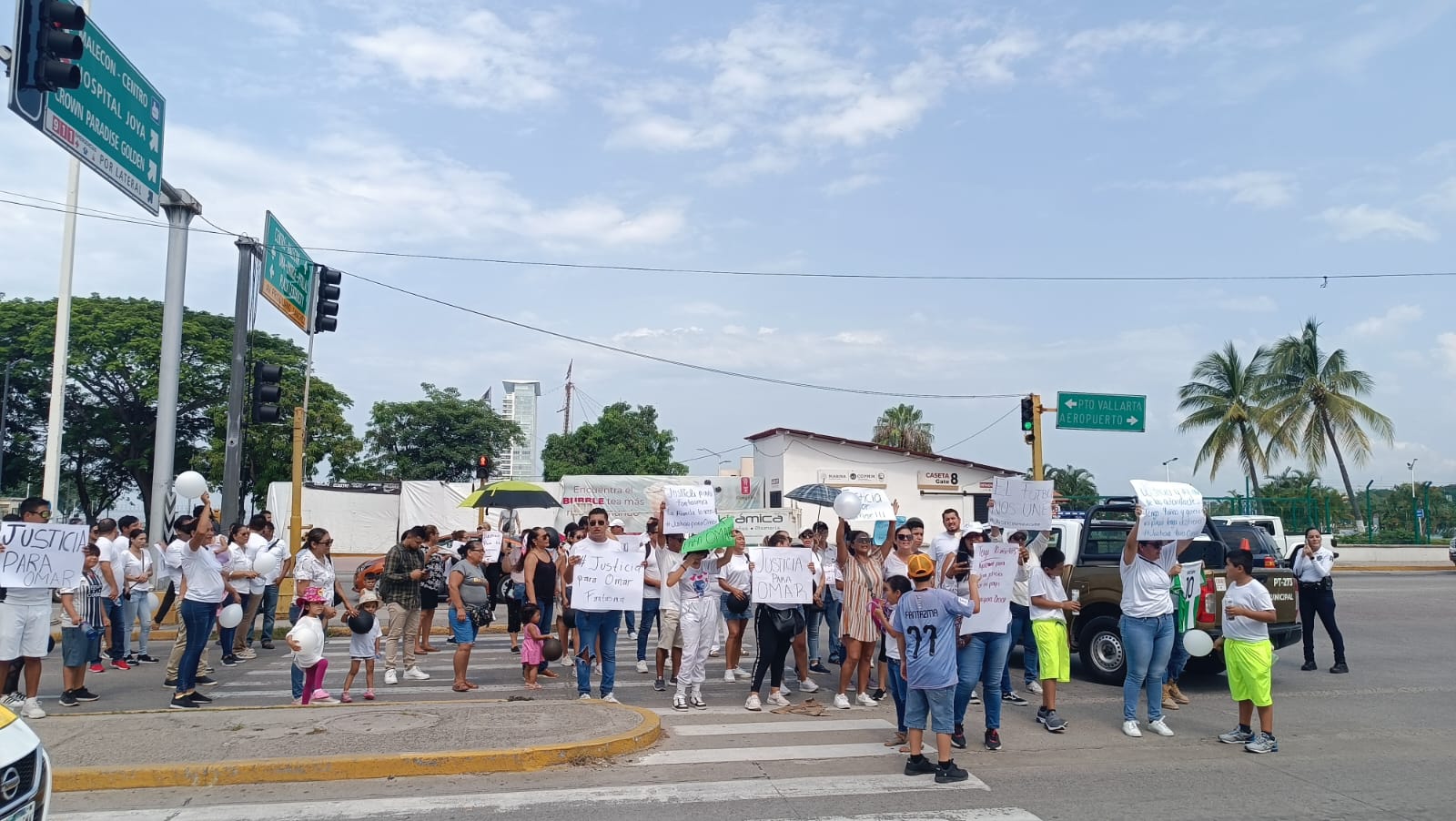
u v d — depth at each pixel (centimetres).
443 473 5119
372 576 1217
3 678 930
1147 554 938
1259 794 723
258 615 1809
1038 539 1155
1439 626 1828
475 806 682
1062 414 2786
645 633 1310
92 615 1212
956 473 4034
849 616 1047
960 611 754
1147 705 1055
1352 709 1059
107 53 1217
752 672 1312
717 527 1036
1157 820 658
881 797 709
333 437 4403
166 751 774
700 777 760
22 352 3847
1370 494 4091
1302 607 1334
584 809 676
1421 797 715
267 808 675
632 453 4997
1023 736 919
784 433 3956
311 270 1952
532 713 917
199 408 4122
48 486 1697
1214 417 4434
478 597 1166
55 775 718
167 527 1650
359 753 766
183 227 1673
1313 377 4181
